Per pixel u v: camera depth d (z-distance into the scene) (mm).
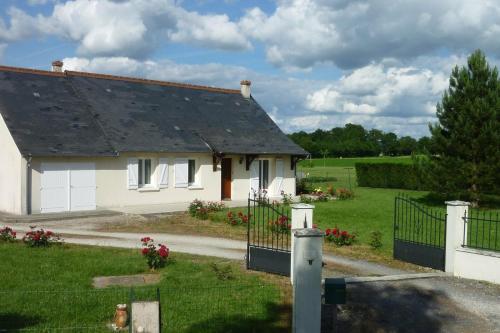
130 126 27125
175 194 27766
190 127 29844
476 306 10320
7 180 22859
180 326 8453
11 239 15164
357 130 123062
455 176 25125
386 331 8875
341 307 9859
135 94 30203
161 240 16812
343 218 22453
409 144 117938
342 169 77125
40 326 8289
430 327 9125
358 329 8875
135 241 16391
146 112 29062
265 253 12320
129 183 25875
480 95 25281
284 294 10414
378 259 14531
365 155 115125
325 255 14883
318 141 118812
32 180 22375
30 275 11250
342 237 16312
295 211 11703
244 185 30953
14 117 23438
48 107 25312
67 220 21188
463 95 25484
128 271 12031
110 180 25141
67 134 24234
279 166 32531
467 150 24906
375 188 41781
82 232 18172
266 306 9594
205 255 14438
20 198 22047
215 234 18203
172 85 33094
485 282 12133
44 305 9258
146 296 9828
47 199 22875
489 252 12203
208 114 32156
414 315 9688
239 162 30641
